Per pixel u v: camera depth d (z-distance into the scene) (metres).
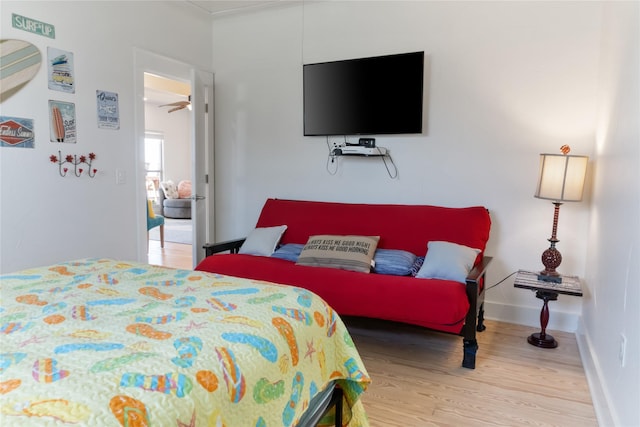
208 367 0.98
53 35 2.81
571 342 2.77
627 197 1.75
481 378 2.26
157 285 1.63
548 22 2.93
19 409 0.76
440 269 2.59
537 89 3.00
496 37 3.08
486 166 3.18
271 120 3.97
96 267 1.90
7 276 1.69
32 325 1.18
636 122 1.69
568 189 2.63
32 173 2.74
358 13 3.53
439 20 3.24
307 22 3.74
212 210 4.30
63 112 2.90
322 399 1.49
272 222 3.61
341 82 3.51
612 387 1.73
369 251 2.91
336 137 3.67
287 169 3.93
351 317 3.16
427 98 3.33
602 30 2.75
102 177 3.19
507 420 1.88
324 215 3.45
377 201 3.57
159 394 0.85
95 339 1.09
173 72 3.78
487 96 3.14
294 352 1.25
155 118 9.33
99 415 0.76
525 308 3.10
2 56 2.54
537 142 3.02
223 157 4.24
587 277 2.77
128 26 3.34
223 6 3.82
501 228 3.17
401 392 2.11
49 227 2.85
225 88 4.18
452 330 2.33
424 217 3.14
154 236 6.66
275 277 2.71
